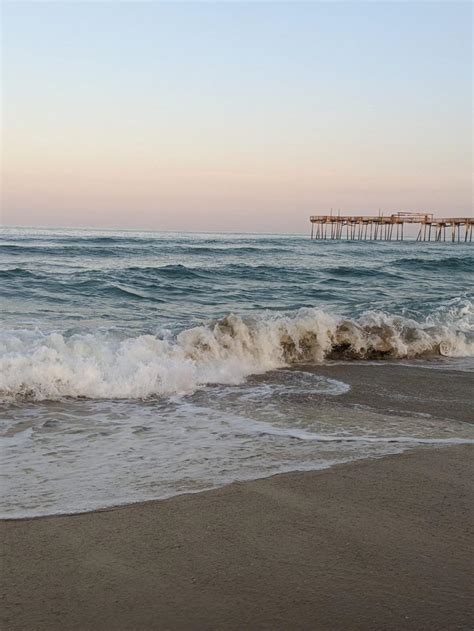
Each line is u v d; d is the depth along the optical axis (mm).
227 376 6023
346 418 4672
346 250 40281
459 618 2029
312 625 1979
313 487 3184
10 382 5133
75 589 2170
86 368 5332
